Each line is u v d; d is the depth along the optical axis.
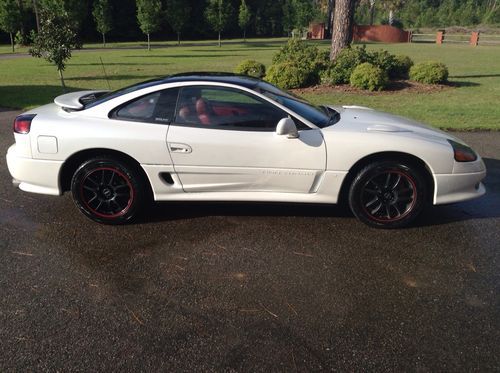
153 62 22.89
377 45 37.72
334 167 3.94
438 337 2.66
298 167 3.96
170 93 4.05
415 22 85.50
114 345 2.58
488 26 73.31
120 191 4.12
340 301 3.02
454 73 17.05
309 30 55.75
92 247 3.76
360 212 4.07
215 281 3.26
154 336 2.66
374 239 3.93
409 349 2.56
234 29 58.53
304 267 3.46
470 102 10.90
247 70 13.84
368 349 2.56
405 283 3.24
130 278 3.29
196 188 4.10
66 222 4.25
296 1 54.44
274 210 4.52
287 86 12.79
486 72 17.36
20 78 15.66
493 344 2.59
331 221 4.28
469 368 2.41
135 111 4.05
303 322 2.80
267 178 4.02
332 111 4.67
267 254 3.66
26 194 4.95
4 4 32.78
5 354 2.50
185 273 3.37
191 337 2.65
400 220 4.05
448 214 4.46
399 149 3.88
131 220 4.22
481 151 6.77
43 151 4.02
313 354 2.52
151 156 3.96
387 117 4.56
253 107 4.01
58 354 2.51
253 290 3.15
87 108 4.13
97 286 3.18
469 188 4.07
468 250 3.73
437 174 3.93
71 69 18.97
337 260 3.57
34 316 2.84
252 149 3.93
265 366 2.42
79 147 3.96
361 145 3.90
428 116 9.18
